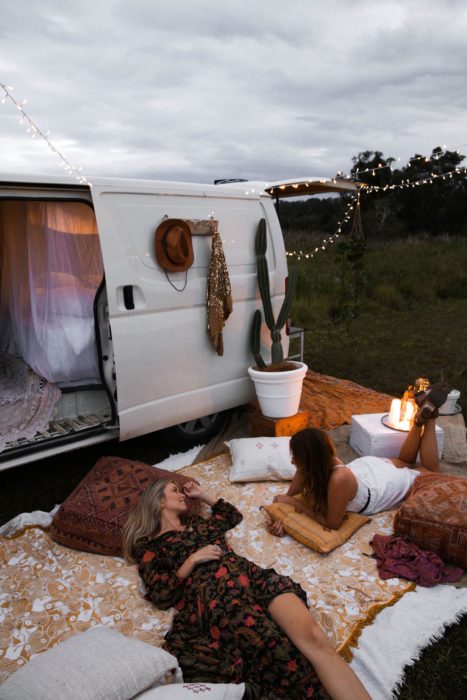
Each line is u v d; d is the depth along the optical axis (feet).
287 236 65.21
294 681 6.89
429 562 9.60
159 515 9.68
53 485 13.67
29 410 13.74
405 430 13.92
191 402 14.57
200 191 14.26
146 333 13.14
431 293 39.19
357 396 19.19
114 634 7.27
